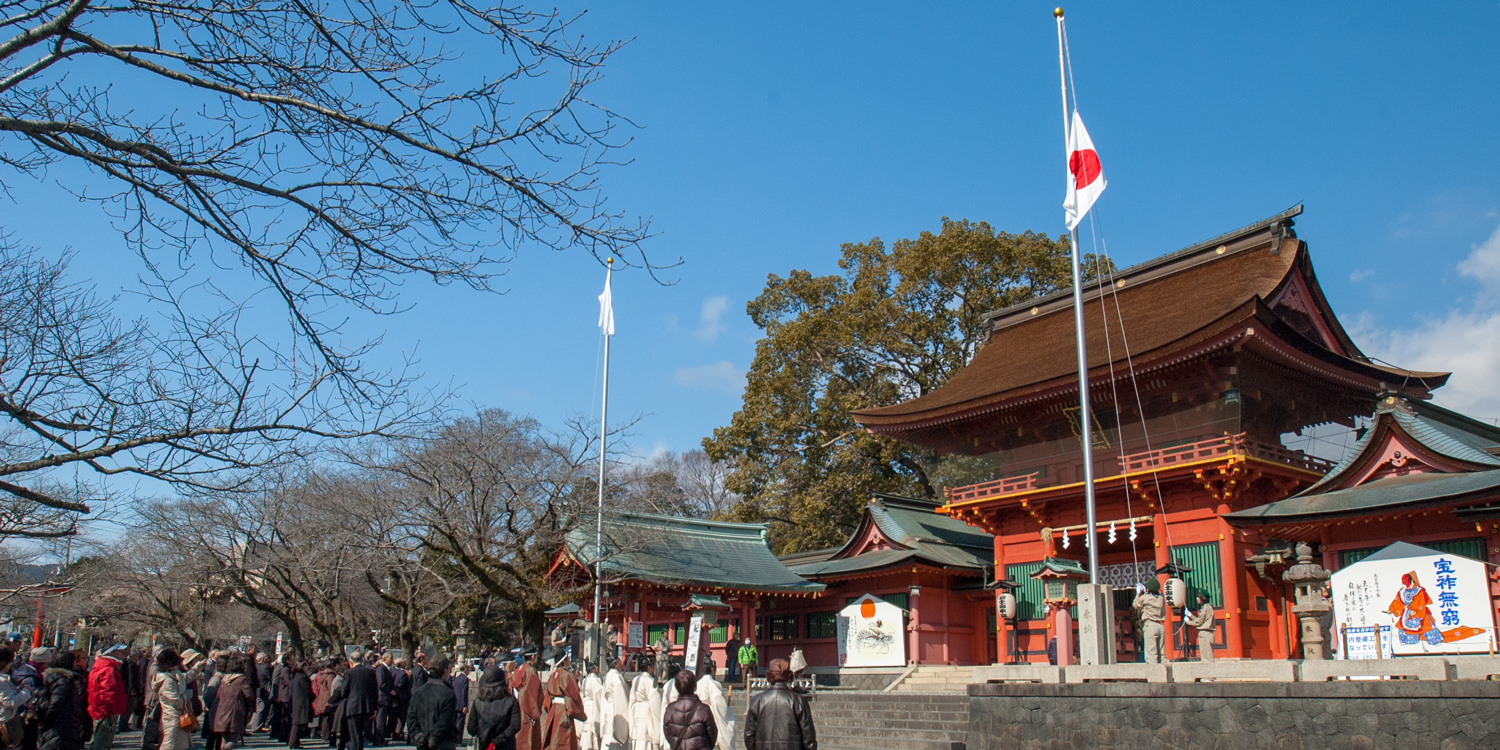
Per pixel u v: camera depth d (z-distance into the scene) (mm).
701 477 85875
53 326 8141
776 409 56938
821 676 39281
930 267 54812
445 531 33281
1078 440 38344
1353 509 25562
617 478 44531
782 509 57688
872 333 55000
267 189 8078
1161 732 15477
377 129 8031
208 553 40625
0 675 13133
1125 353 36562
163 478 8102
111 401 8164
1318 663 14727
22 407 7762
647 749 17078
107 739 16906
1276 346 33594
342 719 21312
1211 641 23547
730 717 14594
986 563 41906
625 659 36562
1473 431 32844
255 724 29578
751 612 40312
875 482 53781
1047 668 17828
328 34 7816
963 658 41406
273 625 59062
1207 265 40781
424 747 15031
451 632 53625
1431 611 17500
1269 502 34094
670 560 39438
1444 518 25188
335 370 8844
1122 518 36719
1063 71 24516
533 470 36219
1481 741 12508
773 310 60938
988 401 39656
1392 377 37344
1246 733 14539
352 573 42656
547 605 35500
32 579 28484
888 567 40312
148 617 48438
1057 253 56094
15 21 7023
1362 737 13461
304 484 37312
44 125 7211
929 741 25625
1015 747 17500
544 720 16484
